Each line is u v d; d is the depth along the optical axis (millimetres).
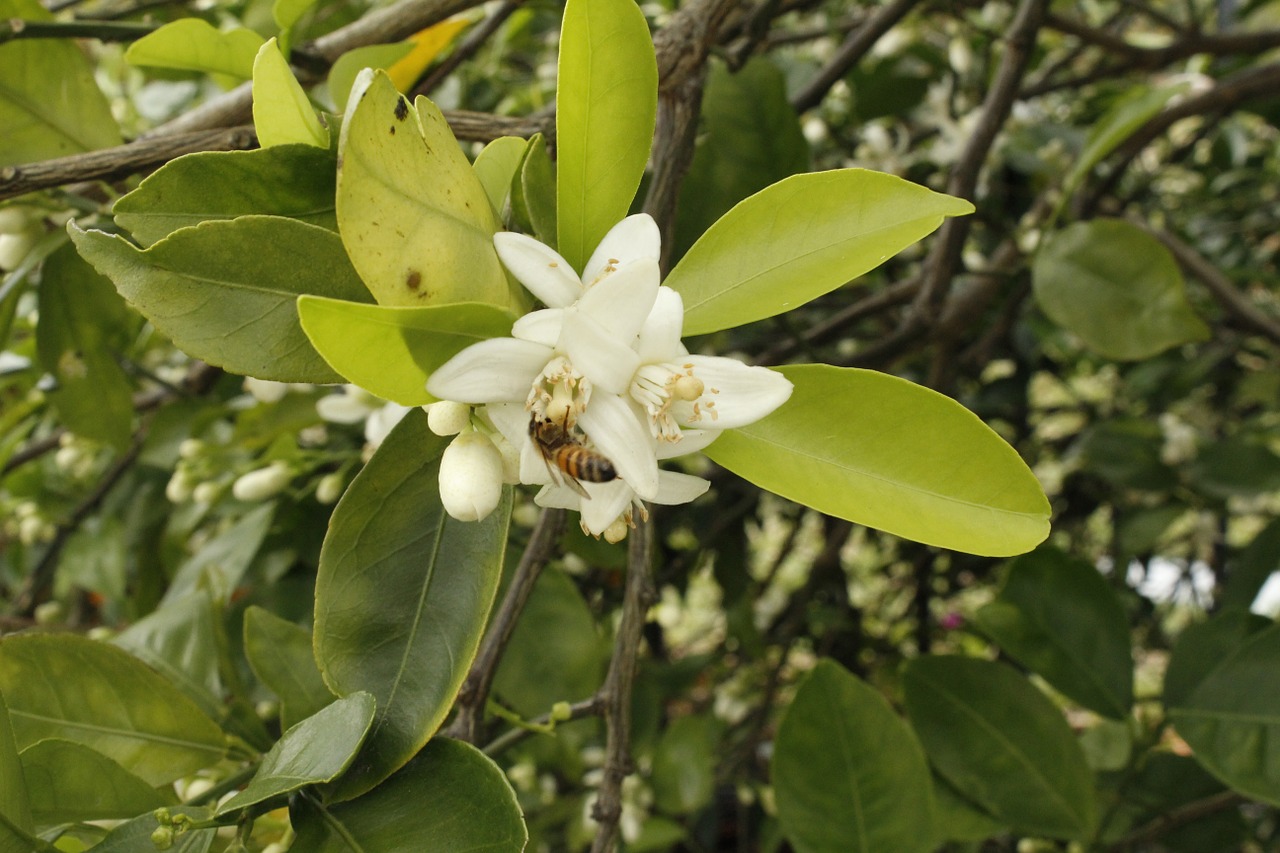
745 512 671
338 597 285
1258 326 604
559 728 580
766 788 651
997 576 873
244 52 373
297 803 285
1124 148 621
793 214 286
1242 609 428
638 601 343
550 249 272
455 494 271
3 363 537
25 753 294
